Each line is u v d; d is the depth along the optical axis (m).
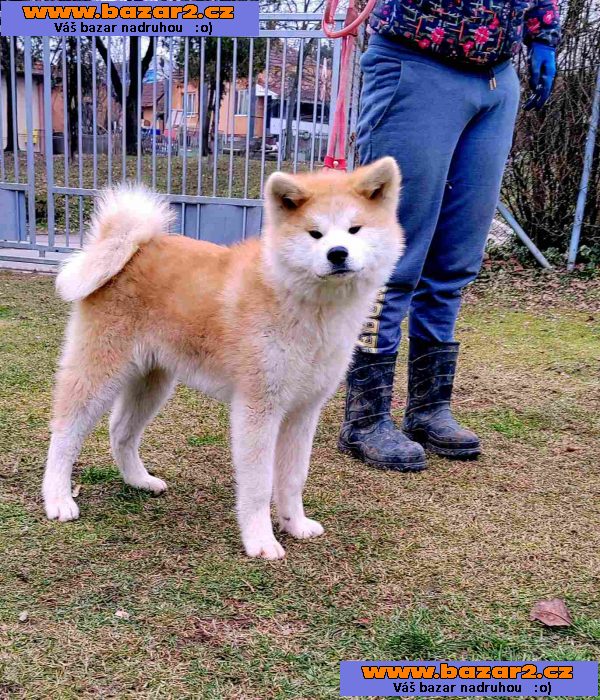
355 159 4.24
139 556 1.94
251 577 1.88
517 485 2.34
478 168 2.38
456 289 2.51
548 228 5.11
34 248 5.11
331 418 2.81
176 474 2.34
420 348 2.57
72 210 6.83
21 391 2.82
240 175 6.83
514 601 1.84
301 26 7.07
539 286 4.76
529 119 4.94
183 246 2.09
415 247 2.37
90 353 2.07
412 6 2.20
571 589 1.88
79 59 4.81
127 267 2.07
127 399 2.19
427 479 2.37
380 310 2.41
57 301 4.09
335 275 1.85
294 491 2.05
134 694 1.58
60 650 1.67
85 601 1.79
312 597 1.83
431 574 1.92
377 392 2.46
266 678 1.63
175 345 2.06
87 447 2.47
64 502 2.09
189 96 6.62
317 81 4.53
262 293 1.93
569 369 3.36
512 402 2.99
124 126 4.89
